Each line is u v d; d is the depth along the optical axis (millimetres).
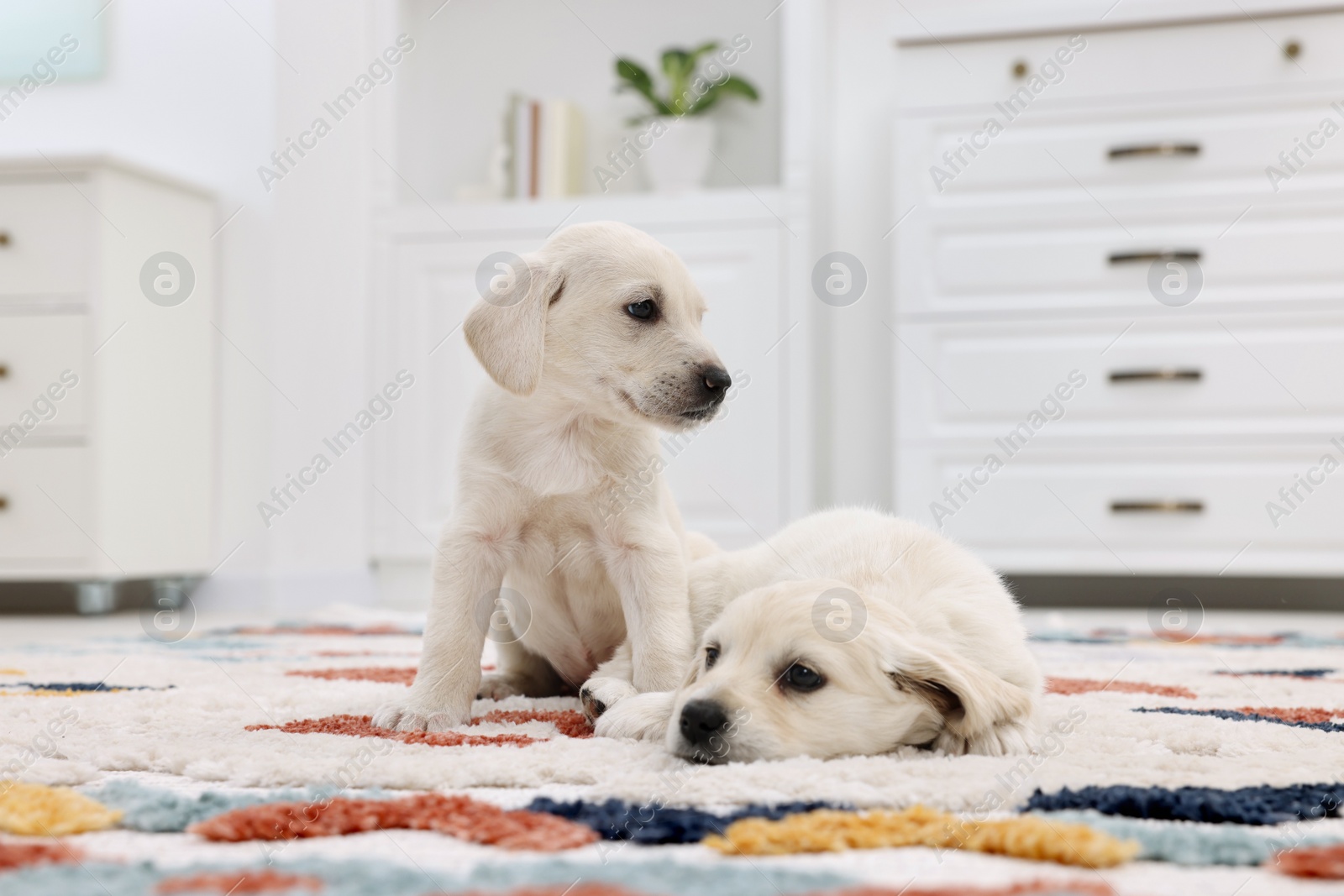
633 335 1482
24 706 1341
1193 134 3336
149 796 874
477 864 700
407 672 1783
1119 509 3371
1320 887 674
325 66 3627
